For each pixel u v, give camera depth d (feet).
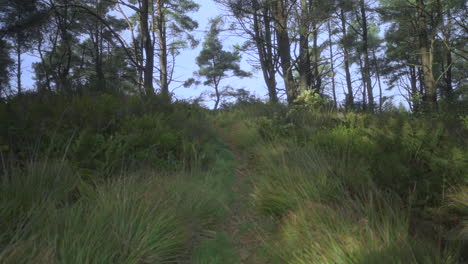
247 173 17.03
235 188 14.75
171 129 19.35
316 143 17.63
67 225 7.97
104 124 17.12
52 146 12.46
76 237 7.34
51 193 9.48
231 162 18.61
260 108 35.14
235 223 11.28
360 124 22.41
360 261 6.90
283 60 41.83
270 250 8.78
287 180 12.47
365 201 9.78
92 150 13.48
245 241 9.93
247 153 21.13
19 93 21.06
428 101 39.24
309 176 12.39
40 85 23.82
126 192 9.93
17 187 9.24
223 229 10.83
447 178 10.75
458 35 61.31
